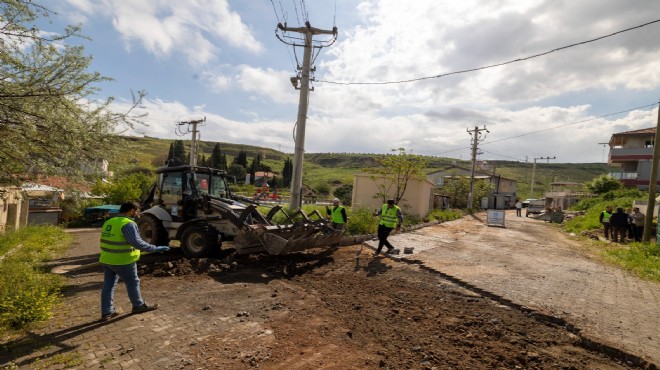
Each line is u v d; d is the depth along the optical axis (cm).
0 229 1201
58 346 404
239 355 399
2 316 448
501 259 1013
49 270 762
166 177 1009
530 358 423
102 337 431
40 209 1794
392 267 871
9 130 450
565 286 737
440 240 1352
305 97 1565
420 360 407
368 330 490
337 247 1108
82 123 498
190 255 891
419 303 612
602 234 1780
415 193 2164
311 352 416
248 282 696
